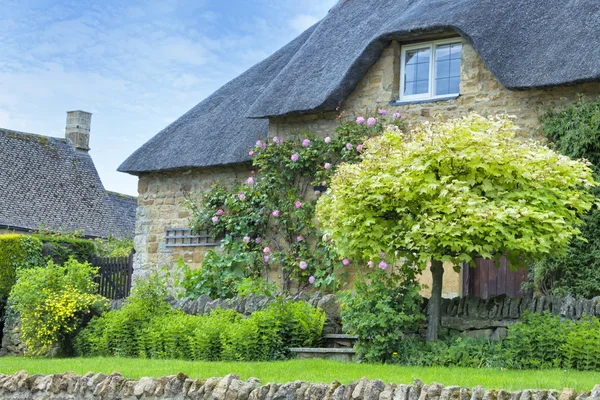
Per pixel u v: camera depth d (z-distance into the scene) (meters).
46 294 12.95
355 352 9.77
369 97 13.79
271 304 10.71
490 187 9.04
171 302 12.61
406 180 8.86
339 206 9.37
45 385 8.52
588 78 11.22
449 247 9.18
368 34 14.27
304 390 7.00
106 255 23.52
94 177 32.69
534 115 12.21
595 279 11.05
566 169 9.24
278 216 14.65
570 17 12.30
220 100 17.50
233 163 15.24
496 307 9.70
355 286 9.93
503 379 7.18
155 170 16.39
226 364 9.34
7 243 15.61
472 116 9.57
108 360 10.70
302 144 14.30
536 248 8.77
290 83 14.48
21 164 30.02
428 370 8.18
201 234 15.95
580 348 8.23
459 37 13.23
